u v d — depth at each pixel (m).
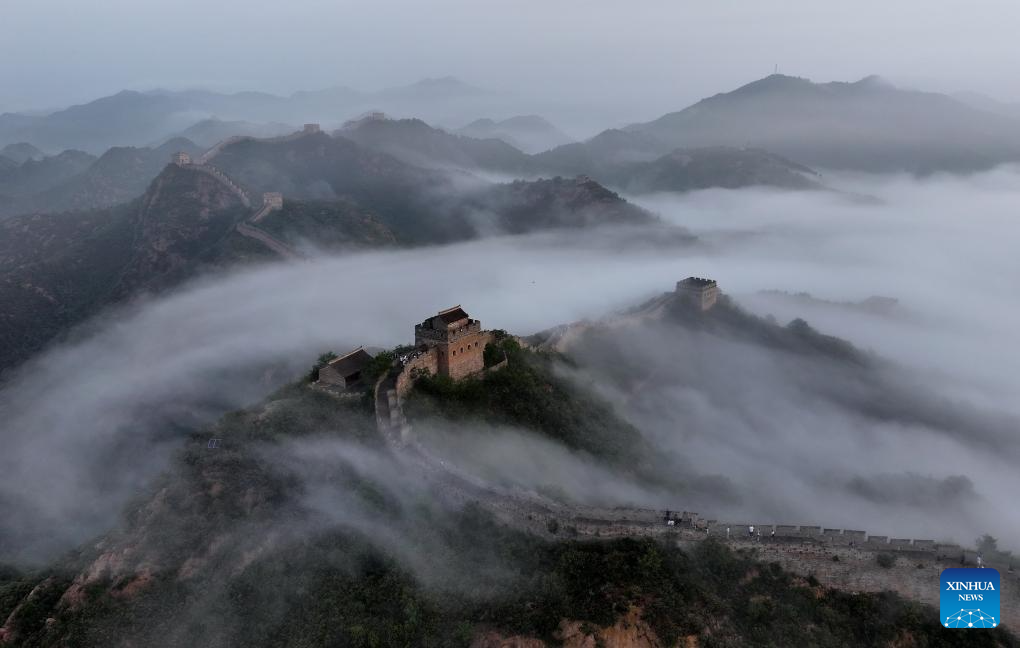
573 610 58.16
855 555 63.44
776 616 60.50
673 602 59.00
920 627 60.78
